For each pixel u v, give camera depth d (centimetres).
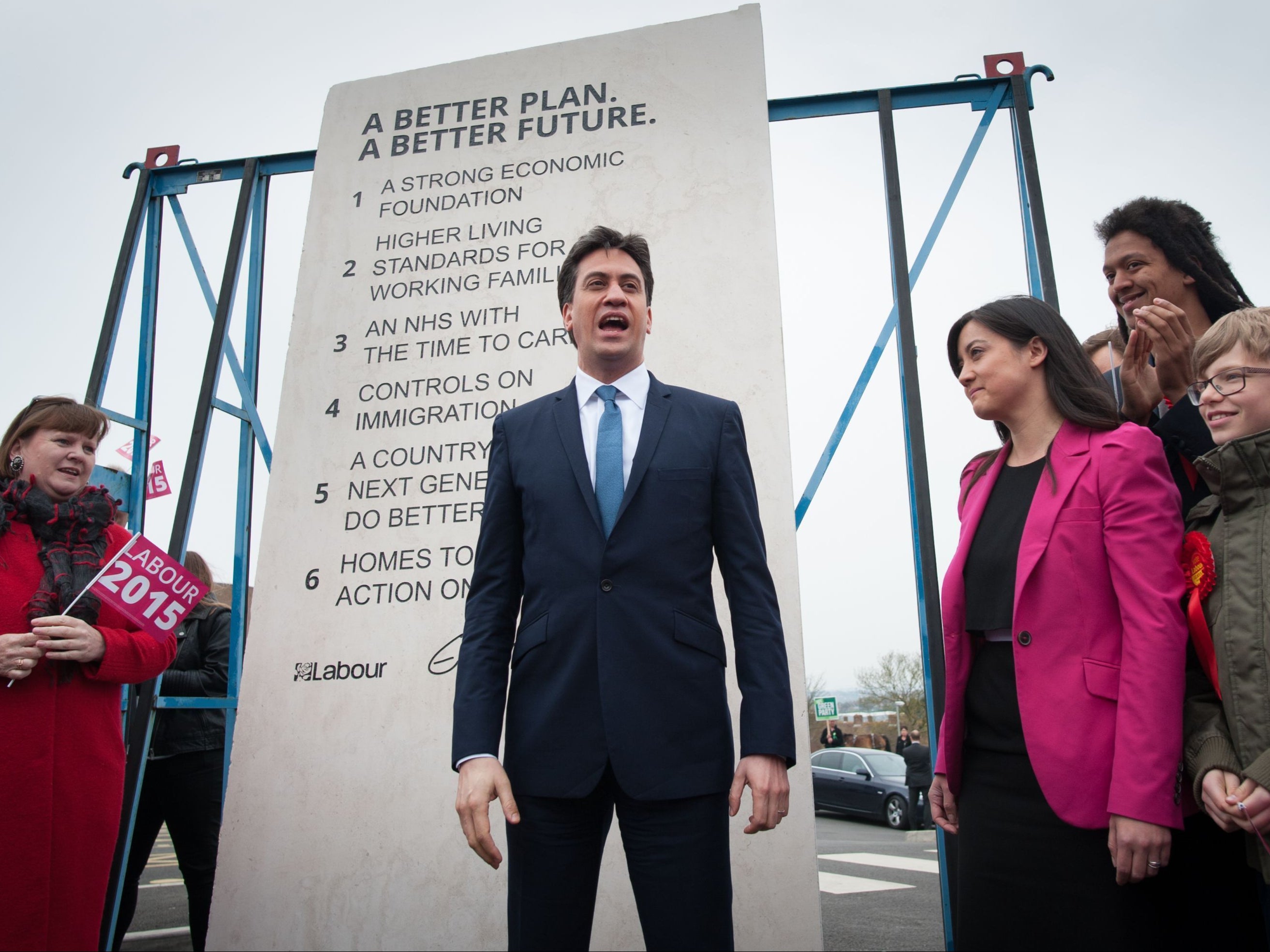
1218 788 140
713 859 154
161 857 914
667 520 169
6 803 216
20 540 242
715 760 159
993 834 161
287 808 301
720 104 342
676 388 189
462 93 372
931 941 445
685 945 149
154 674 248
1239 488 155
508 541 182
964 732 175
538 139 357
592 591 165
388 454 332
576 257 197
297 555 327
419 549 320
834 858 834
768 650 163
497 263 346
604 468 177
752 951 262
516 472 181
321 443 338
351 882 291
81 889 227
